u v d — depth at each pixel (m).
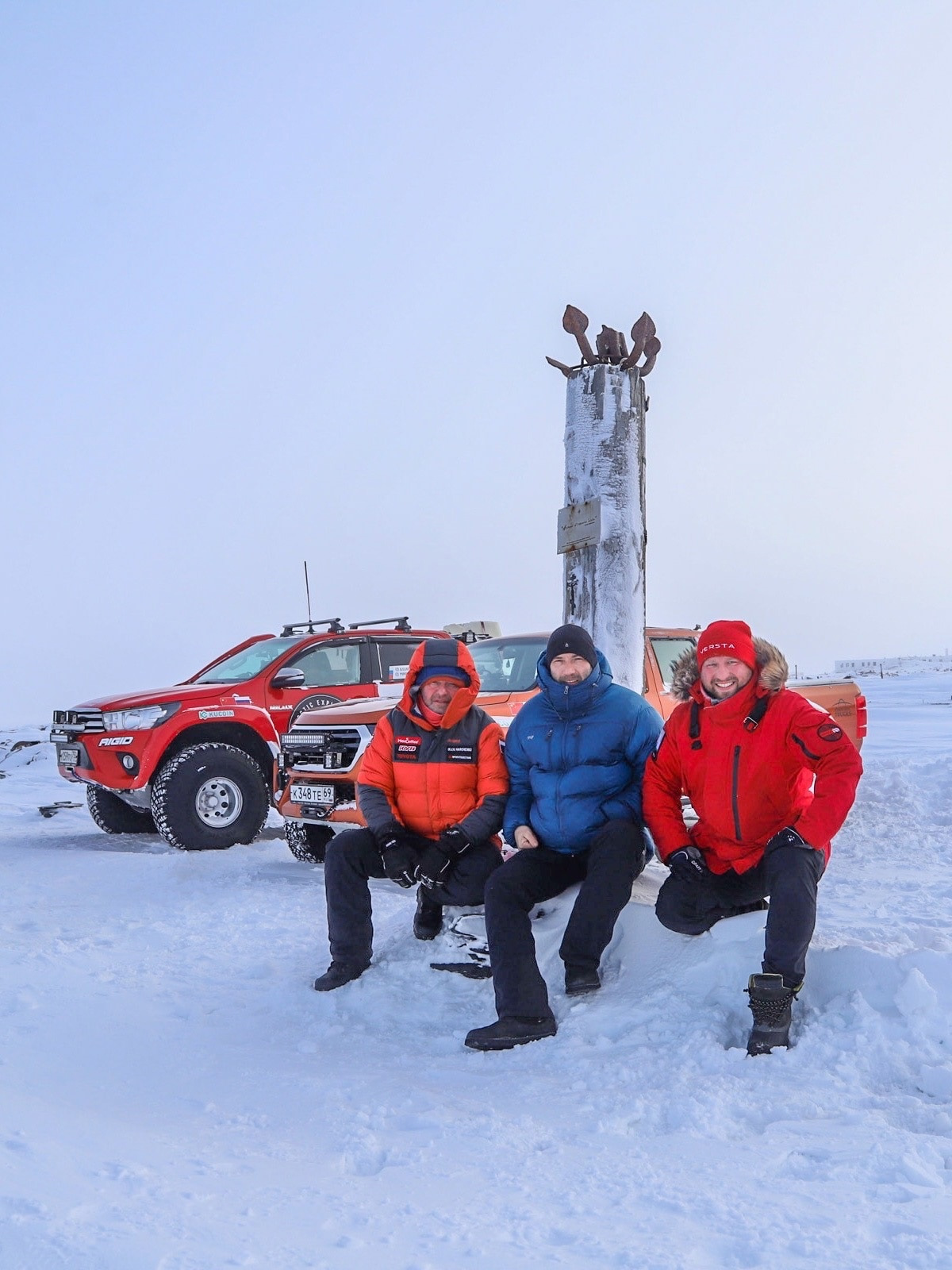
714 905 3.52
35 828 9.95
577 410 5.57
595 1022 3.33
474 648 7.94
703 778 3.44
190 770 7.96
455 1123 2.56
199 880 6.39
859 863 5.95
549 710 3.80
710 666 3.36
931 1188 2.12
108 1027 3.41
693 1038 3.07
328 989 3.78
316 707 7.86
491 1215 2.04
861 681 46.62
